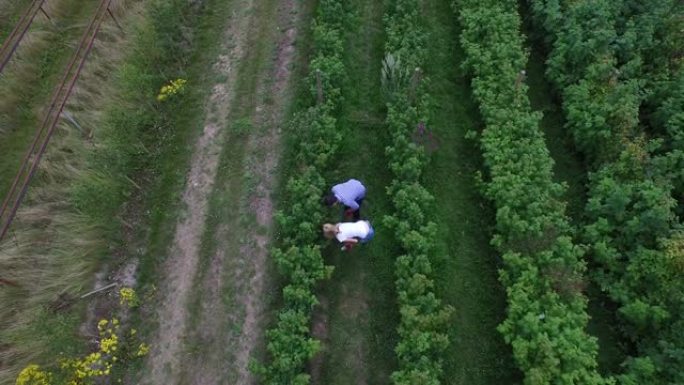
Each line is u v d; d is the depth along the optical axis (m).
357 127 11.22
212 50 12.79
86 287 9.29
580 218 9.86
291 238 9.33
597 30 10.90
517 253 8.57
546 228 8.73
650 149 9.52
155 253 9.70
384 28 12.94
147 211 10.26
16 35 12.91
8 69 12.17
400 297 8.38
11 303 9.00
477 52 11.23
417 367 7.66
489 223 9.91
